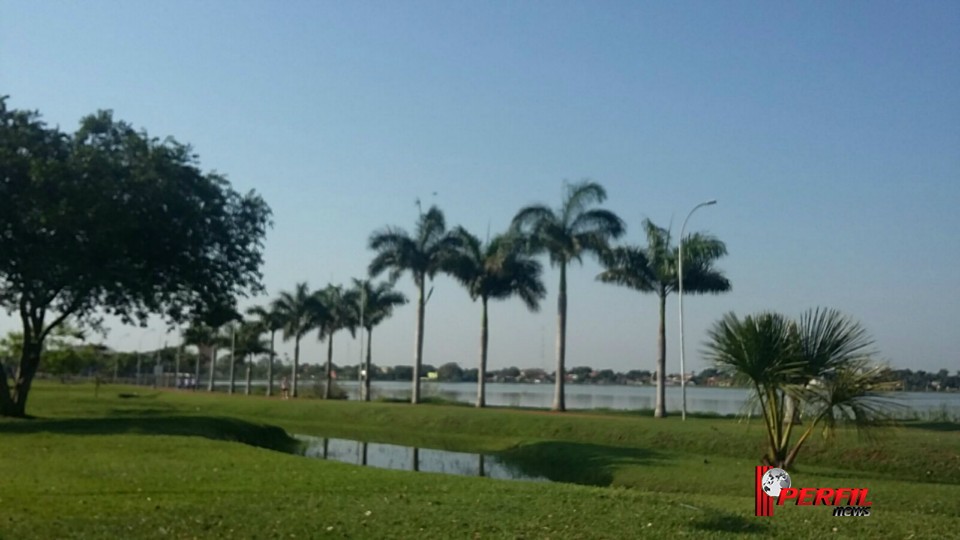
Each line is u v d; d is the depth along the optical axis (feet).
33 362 107.65
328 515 38.52
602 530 36.55
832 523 39.68
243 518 37.42
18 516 36.73
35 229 92.68
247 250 113.70
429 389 336.08
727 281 140.05
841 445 74.02
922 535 37.37
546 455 89.10
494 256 153.99
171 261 103.76
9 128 93.91
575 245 141.38
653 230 139.74
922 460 69.10
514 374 509.76
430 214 165.78
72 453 61.46
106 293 105.81
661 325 138.82
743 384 60.95
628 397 269.23
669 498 46.85
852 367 57.98
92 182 92.89
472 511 40.42
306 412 147.95
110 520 36.40
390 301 215.92
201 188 105.91
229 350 296.51
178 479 49.11
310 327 227.20
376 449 103.76
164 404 163.73
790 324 59.26
